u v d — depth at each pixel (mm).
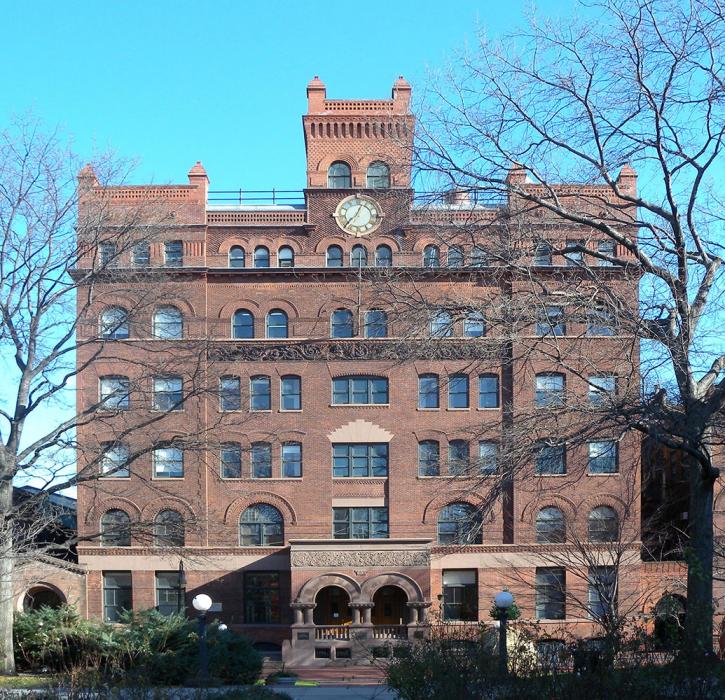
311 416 50750
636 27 21594
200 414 49781
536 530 49219
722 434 22141
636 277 22703
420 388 50844
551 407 21922
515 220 23891
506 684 16609
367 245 52031
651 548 48219
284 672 40906
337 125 52781
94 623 38156
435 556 49688
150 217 39688
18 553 34750
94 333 48219
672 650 17078
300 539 48562
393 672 19391
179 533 45312
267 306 51469
